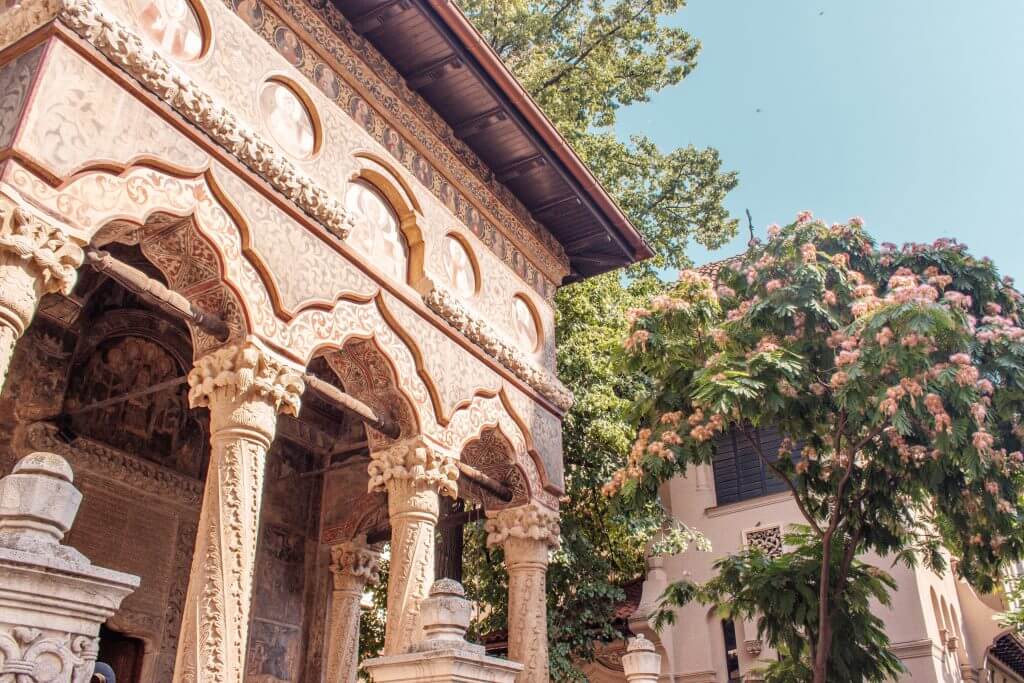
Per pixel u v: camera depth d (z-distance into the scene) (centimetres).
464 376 1041
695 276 1280
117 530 1058
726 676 1881
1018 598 2006
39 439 976
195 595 686
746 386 1088
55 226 616
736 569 1315
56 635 380
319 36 936
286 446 1330
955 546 1345
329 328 852
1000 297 1287
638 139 2081
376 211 981
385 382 942
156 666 1062
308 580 1298
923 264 1315
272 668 1202
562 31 1997
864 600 1264
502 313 1170
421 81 1045
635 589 2103
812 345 1197
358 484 1338
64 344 1028
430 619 709
